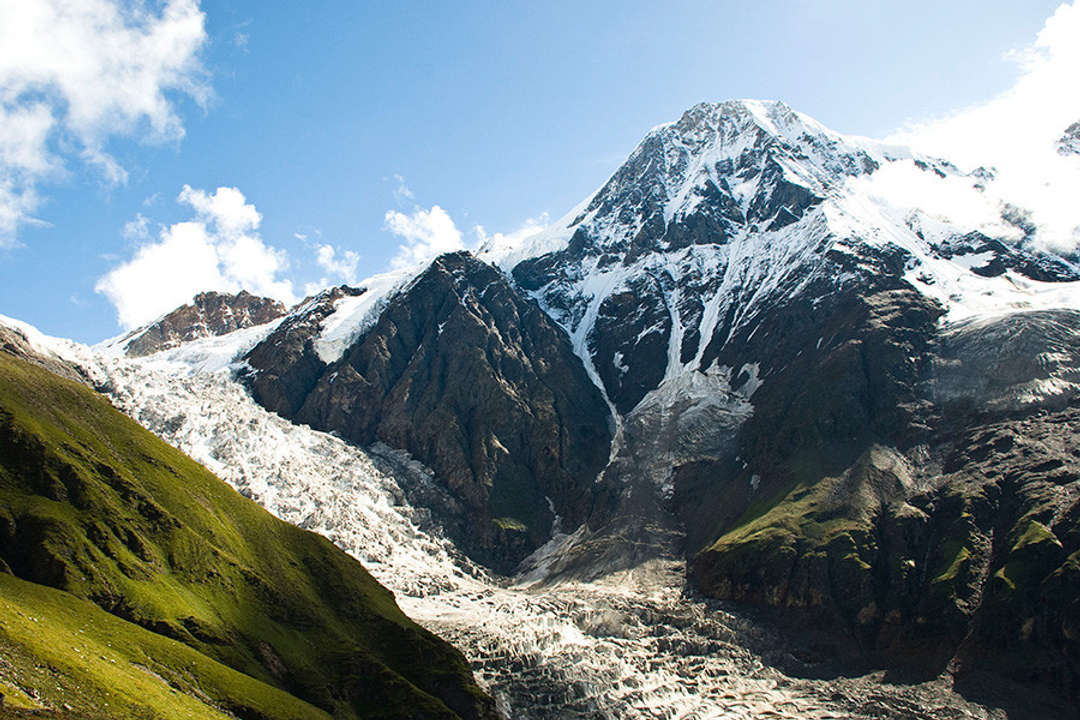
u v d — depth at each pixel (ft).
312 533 597.11
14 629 309.22
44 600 367.25
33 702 267.80
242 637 442.09
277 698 392.88
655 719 542.57
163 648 378.53
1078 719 518.37
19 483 432.25
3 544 398.83
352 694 453.58
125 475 493.36
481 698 492.54
